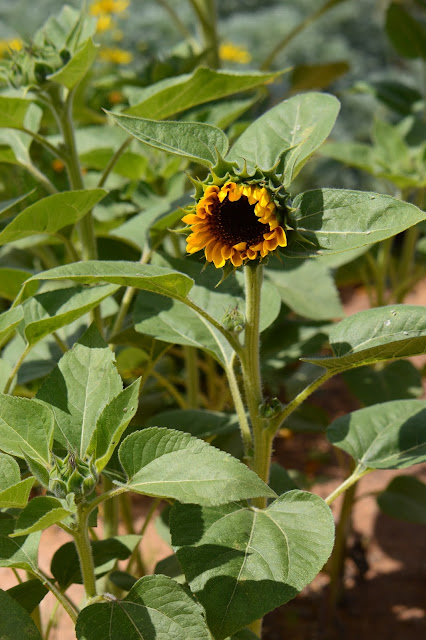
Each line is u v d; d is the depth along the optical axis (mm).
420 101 2879
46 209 1600
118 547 1554
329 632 2283
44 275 1381
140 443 1366
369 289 2465
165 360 2738
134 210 2098
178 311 1643
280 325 2150
